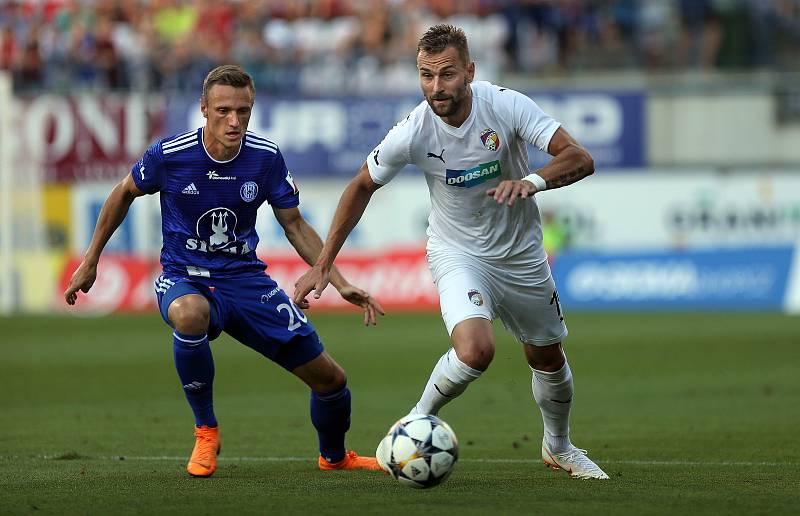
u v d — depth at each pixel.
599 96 85.31
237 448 28.22
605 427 32.09
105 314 79.62
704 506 19.06
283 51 91.56
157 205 82.56
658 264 78.50
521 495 20.20
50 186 85.00
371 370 48.12
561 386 22.83
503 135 21.42
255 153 22.83
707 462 25.28
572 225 83.62
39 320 74.12
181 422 33.25
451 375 20.70
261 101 86.31
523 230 22.00
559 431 23.23
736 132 87.06
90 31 90.75
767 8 92.44
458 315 21.02
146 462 25.42
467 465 25.12
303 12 93.44
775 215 80.69
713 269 77.81
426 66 20.55
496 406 37.47
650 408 36.22
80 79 89.62
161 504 19.41
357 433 31.22
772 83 87.00
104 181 85.06
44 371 47.84
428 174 22.03
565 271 79.81
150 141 85.06
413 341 59.88
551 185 20.42
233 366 50.53
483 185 21.61
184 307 22.41
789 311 75.44
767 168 87.25
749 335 60.25
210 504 19.38
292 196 23.44
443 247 22.28
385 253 81.12
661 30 92.69
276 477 22.83
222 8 92.94
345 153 86.31
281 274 80.50
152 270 82.12
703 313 74.06
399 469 19.94
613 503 19.34
